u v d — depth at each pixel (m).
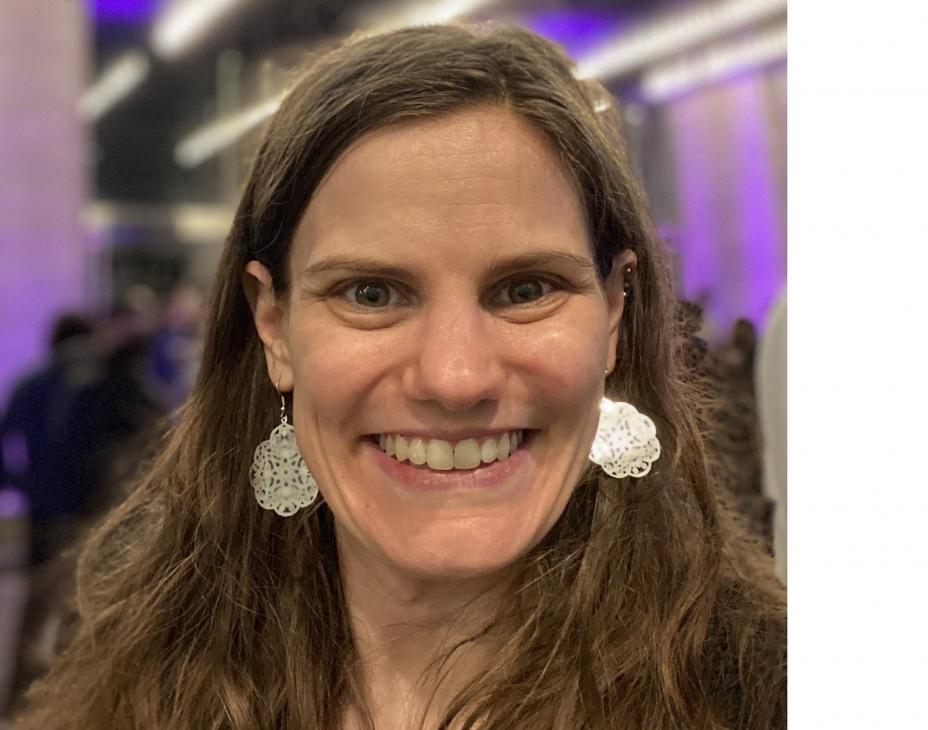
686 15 3.37
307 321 0.88
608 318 0.94
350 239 0.83
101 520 1.72
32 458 2.47
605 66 3.44
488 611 0.99
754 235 3.40
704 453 1.07
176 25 3.84
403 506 0.88
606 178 0.93
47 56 3.98
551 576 1.00
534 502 0.88
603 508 1.02
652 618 0.98
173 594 1.14
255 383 1.11
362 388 0.84
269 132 1.00
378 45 0.93
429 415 0.84
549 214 0.84
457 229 0.80
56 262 4.03
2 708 2.10
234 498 1.12
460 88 0.82
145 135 4.14
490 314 0.84
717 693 0.97
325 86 0.90
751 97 3.42
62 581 2.01
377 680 1.02
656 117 3.48
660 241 1.08
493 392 0.82
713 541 1.03
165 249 4.13
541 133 0.84
